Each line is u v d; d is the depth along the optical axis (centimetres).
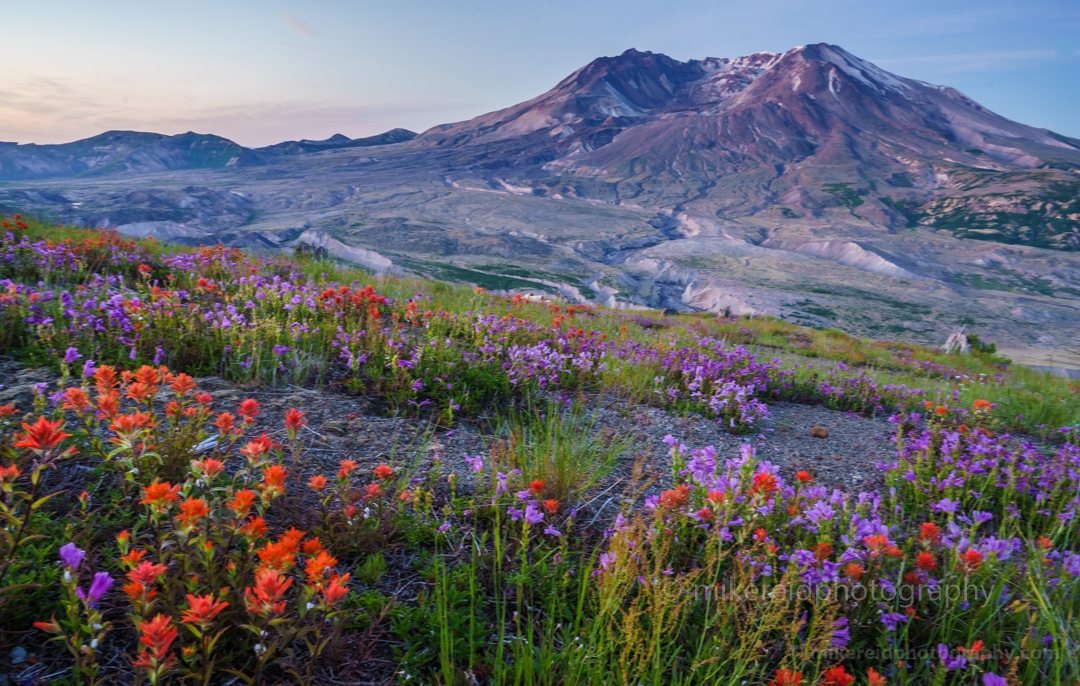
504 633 297
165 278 891
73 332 527
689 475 425
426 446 487
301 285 986
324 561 230
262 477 367
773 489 342
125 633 255
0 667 228
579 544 381
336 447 456
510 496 403
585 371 732
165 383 479
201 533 262
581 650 264
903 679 280
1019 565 392
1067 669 291
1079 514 467
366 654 265
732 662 285
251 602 219
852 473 579
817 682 252
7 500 250
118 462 314
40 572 264
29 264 768
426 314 830
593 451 508
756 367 915
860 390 931
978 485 529
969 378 1459
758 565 322
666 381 802
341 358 623
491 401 617
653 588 298
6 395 420
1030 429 877
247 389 525
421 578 326
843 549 365
